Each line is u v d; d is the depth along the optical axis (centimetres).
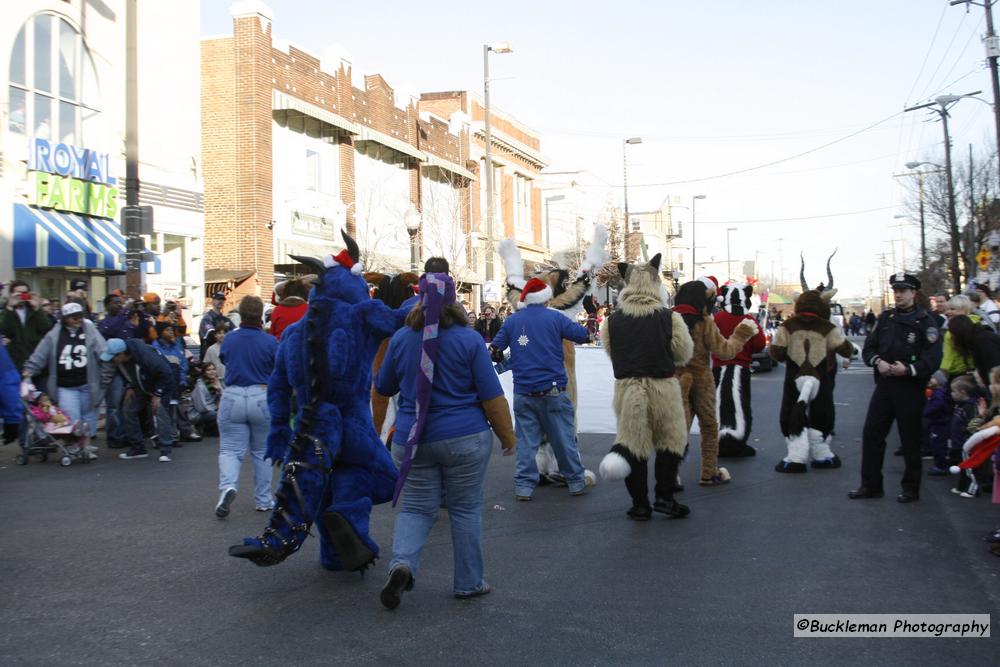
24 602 535
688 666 436
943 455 975
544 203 5072
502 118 4353
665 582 574
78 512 796
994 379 712
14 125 1658
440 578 587
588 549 660
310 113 2614
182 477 995
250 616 510
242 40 2419
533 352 859
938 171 4303
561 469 880
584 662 440
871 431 839
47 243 1669
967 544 668
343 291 568
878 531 710
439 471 530
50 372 1095
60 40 1778
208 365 1344
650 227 8719
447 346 518
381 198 3111
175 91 2116
